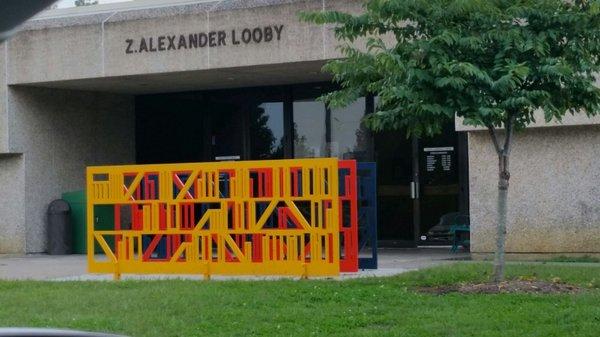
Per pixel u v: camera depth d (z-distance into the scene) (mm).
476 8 10352
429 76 10438
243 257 13016
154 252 14469
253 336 8930
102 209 19891
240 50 17797
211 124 21812
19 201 20141
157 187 13664
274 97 21156
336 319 9453
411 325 9055
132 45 18672
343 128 20469
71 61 19188
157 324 9484
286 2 17438
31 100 20234
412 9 10766
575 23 10688
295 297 10734
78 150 21203
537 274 12102
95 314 10055
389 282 11719
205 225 13898
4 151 19781
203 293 11148
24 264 17609
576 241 15867
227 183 13555
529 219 16047
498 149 11141
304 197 12680
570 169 15875
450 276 12008
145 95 22438
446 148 19531
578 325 8781
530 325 8875
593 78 11086
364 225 14242
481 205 16266
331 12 11156
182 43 18250
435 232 19578
